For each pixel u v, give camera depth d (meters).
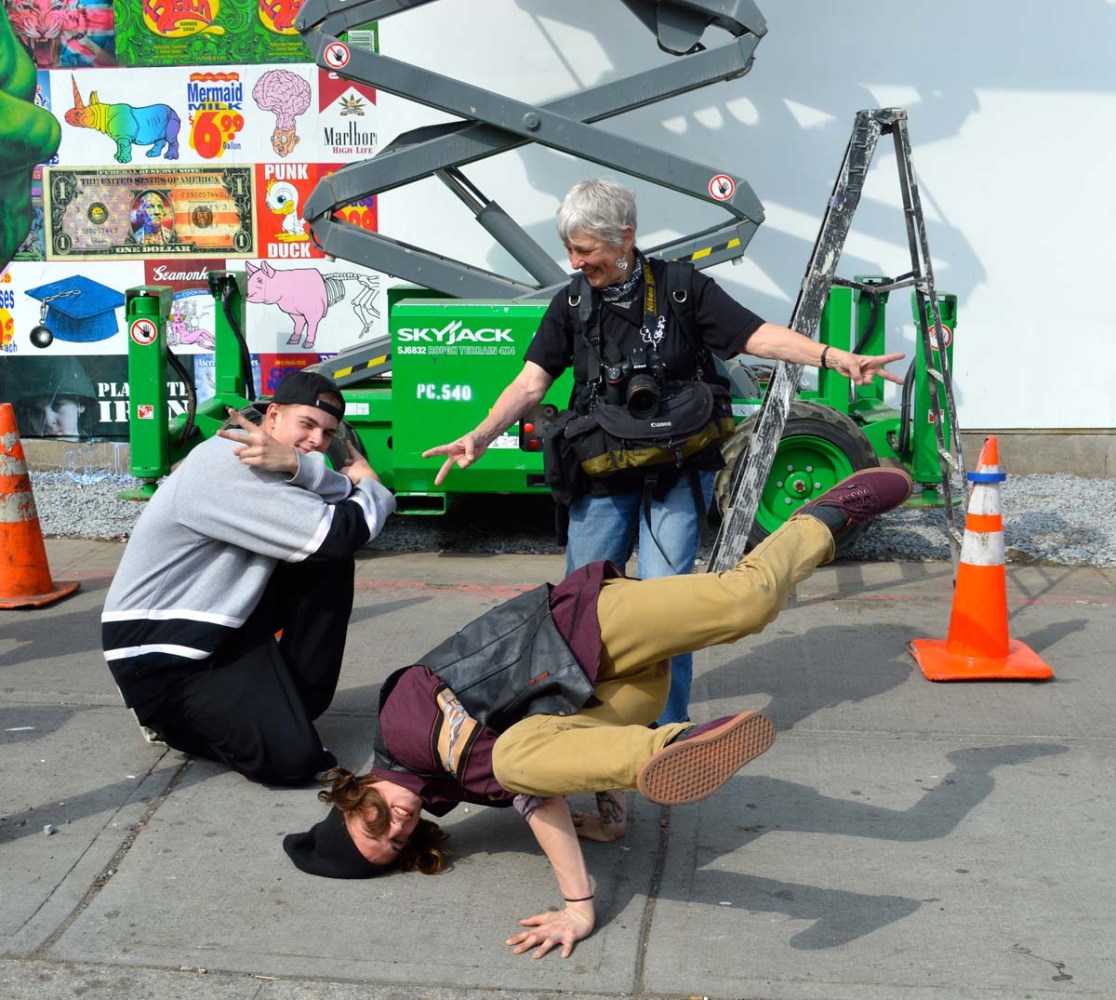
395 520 7.43
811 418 6.25
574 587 3.26
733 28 6.40
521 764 2.97
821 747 4.29
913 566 6.39
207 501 3.89
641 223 8.12
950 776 4.06
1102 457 8.16
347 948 3.19
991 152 7.93
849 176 4.70
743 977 3.04
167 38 8.05
